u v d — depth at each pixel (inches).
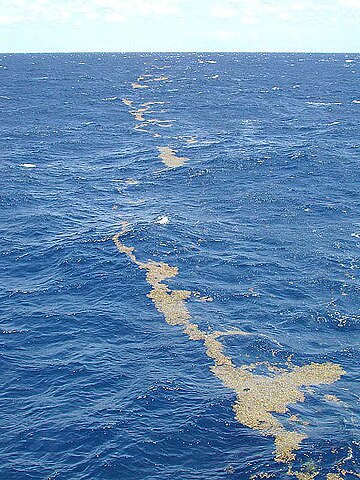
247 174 2546.8
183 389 1078.4
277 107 4638.3
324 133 3420.3
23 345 1236.5
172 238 1786.4
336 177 2487.7
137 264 1611.7
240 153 2878.9
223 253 1700.3
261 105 4741.6
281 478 856.3
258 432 962.7
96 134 3516.2
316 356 1191.6
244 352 1200.8
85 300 1427.2
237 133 3486.7
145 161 2839.6
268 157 2780.5
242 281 1528.1
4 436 957.2
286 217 2014.0
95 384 1098.7
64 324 1316.4
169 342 1240.2
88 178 2559.1
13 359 1184.8
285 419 994.7
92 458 908.6
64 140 3334.2
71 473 879.1
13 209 2116.1
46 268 1609.3
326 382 1106.7
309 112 4360.2
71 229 1903.3
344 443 922.7
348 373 1135.6
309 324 1315.2
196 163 2736.2
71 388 1087.6
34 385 1099.9
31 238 1824.6
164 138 3380.9
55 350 1217.4
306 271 1584.6
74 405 1038.4
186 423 984.3
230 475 868.6
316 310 1373.0
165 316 1350.9
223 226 1925.4
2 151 3041.3
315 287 1491.1
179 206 2148.1
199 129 3661.4
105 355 1194.6
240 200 2202.3
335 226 1924.2
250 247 1747.0
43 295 1455.5
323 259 1653.5
